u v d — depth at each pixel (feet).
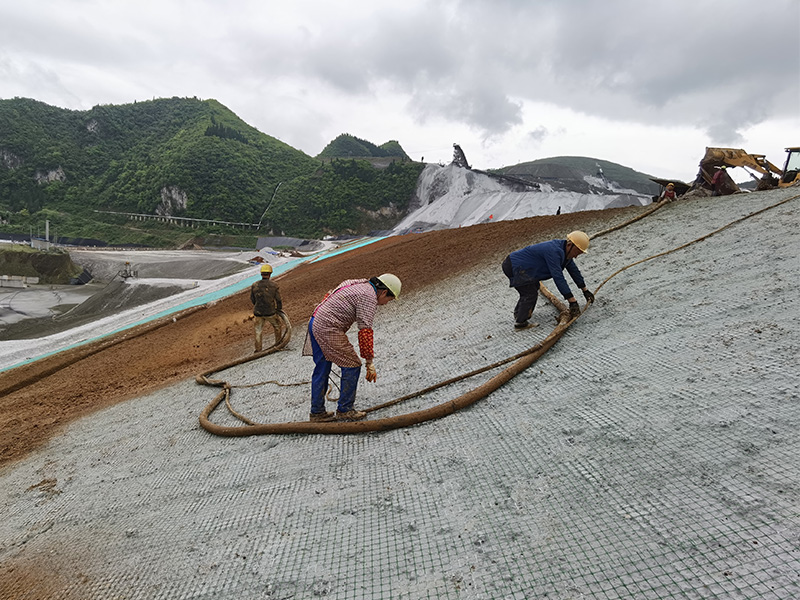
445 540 8.12
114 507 12.33
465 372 15.61
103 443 18.15
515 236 43.29
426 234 70.38
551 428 10.77
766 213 24.49
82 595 9.07
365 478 10.68
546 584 6.70
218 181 486.38
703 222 27.12
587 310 18.11
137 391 26.55
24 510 13.88
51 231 417.90
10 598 9.73
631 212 39.06
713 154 39.50
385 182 471.21
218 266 164.96
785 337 11.47
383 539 8.52
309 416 14.42
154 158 549.54
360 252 80.74
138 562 9.56
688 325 14.01
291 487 10.98
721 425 9.04
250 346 33.12
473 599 6.79
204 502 11.32
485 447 10.73
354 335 25.93
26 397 31.32
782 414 8.79
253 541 9.27
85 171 548.31
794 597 5.45
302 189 488.02
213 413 17.85
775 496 7.00
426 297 31.91
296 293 51.62
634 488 8.14
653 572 6.41
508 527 8.04
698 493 7.59
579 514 7.90
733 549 6.37
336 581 7.75
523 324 17.88
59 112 613.11
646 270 20.99
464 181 406.62
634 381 11.76
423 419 12.68
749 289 15.23
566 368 13.70
